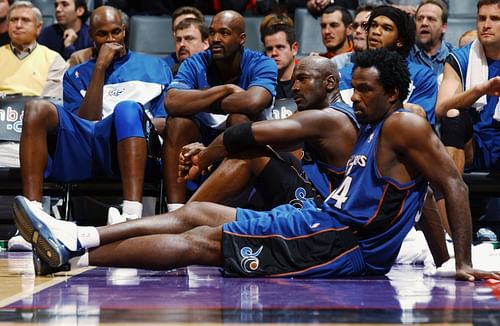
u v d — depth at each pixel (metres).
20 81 20.41
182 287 8.77
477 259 11.47
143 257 9.75
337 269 9.82
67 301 7.43
